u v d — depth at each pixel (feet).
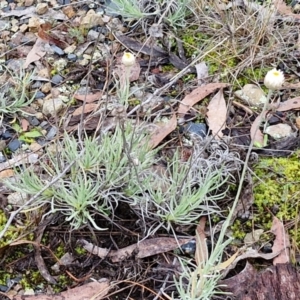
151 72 1.76
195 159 1.37
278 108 1.65
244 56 1.76
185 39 1.83
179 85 1.71
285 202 1.43
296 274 1.26
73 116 1.62
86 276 1.32
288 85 1.70
